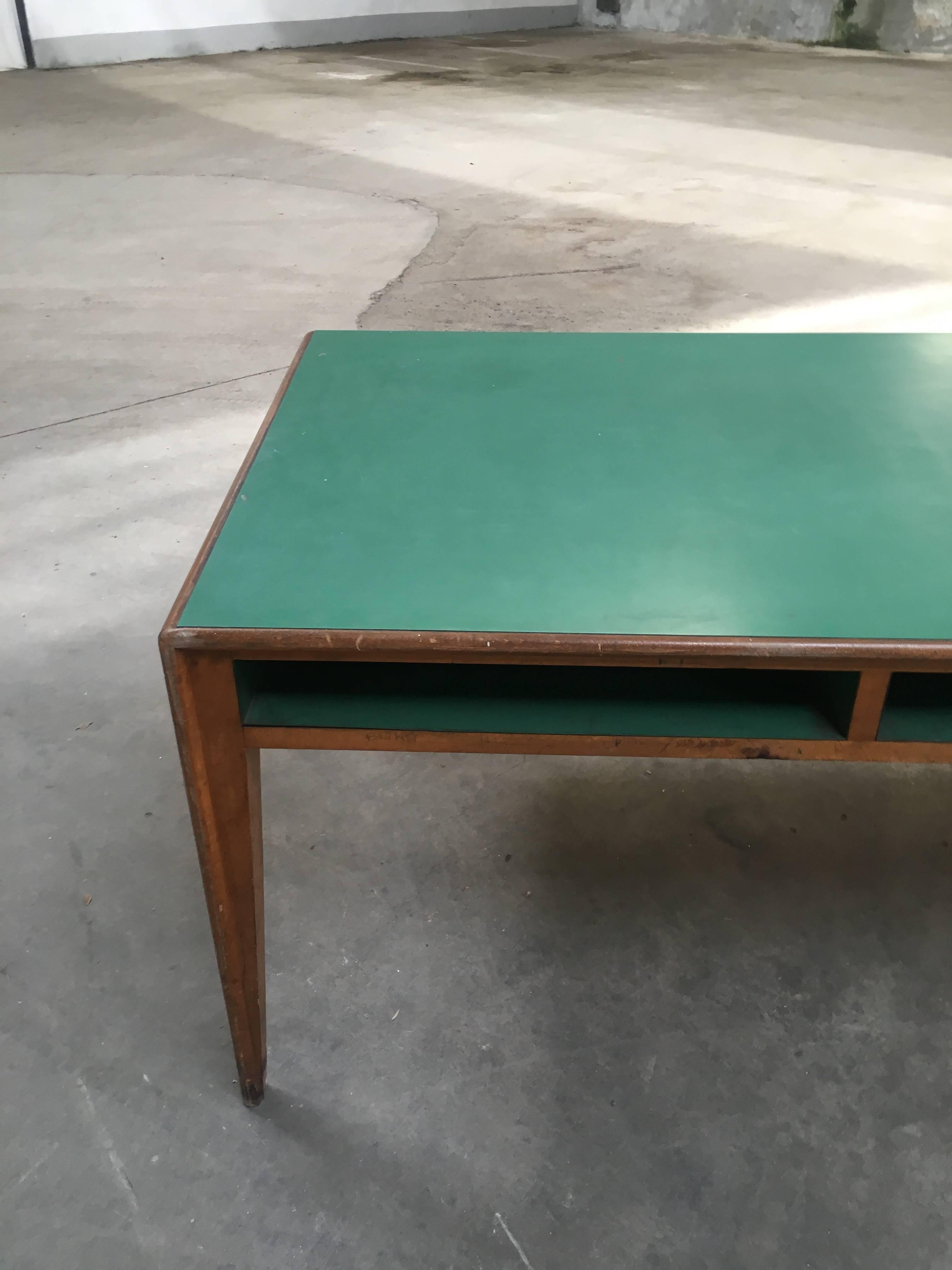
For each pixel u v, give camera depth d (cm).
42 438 292
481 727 106
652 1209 118
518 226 472
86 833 169
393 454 130
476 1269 113
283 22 966
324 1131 126
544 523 115
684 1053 135
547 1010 141
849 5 968
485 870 163
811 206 501
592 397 146
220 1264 114
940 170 556
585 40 1058
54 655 211
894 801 175
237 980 118
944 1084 131
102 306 382
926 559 108
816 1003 141
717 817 173
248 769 108
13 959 148
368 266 420
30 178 544
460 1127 127
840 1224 117
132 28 881
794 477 124
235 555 109
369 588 104
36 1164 123
